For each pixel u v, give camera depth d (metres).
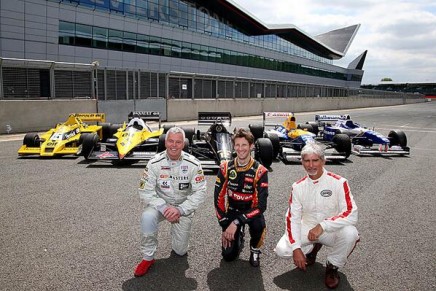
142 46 29.77
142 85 19.17
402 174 7.45
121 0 27.92
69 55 24.66
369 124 21.50
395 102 67.50
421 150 11.10
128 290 2.91
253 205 3.34
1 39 21.58
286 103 32.19
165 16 32.12
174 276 3.16
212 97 25.80
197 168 3.43
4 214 4.57
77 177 6.61
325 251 3.74
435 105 65.31
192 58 35.34
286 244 3.16
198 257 3.54
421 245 3.89
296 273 3.26
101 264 3.32
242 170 3.31
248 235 4.11
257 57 46.56
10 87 13.60
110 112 16.53
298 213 3.12
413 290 3.00
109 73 17.28
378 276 3.22
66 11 24.17
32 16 22.66
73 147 8.80
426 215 4.87
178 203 3.51
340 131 10.61
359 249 3.77
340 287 3.04
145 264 3.17
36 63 14.95
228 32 41.44
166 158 3.40
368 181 6.77
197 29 36.28
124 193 5.59
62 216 4.53
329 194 3.08
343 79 78.62
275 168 7.91
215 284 3.04
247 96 28.69
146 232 3.16
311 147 3.03
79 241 3.80
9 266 3.25
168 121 19.41
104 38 26.70
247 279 3.14
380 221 4.61
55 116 13.85
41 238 3.86
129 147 7.62
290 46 57.06
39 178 6.47
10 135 12.19
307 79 62.12
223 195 3.41
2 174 6.73
